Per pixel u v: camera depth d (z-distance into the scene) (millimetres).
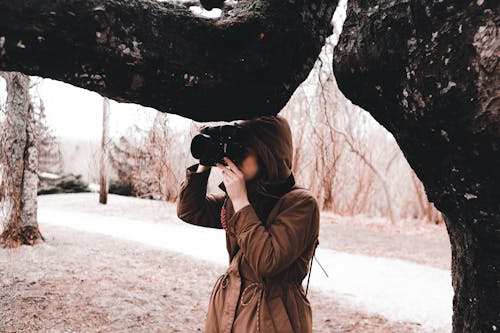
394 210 15383
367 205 16734
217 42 1352
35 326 3980
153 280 6070
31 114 7445
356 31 1357
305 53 1511
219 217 1971
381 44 1275
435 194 1393
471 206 1268
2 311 4242
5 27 1061
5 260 6332
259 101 1452
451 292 7324
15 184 7453
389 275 8422
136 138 7961
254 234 1474
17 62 1132
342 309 5695
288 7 1439
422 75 1185
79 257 7113
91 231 10914
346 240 12188
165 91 1320
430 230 14508
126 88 1281
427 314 5836
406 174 16875
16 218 7527
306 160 12148
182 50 1297
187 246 10039
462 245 1460
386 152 16344
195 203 1885
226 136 1576
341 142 12969
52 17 1095
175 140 6957
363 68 1350
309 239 1562
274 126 1603
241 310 1565
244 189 1542
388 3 1253
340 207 16422
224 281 1669
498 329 1326
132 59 1218
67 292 4984
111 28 1176
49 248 7547
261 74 1413
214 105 1406
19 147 7422
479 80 1080
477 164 1175
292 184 1663
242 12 1428
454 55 1113
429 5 1138
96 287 5309
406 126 1337
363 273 8438
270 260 1456
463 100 1113
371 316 5484
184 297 5367
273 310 1534
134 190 10102
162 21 1284
